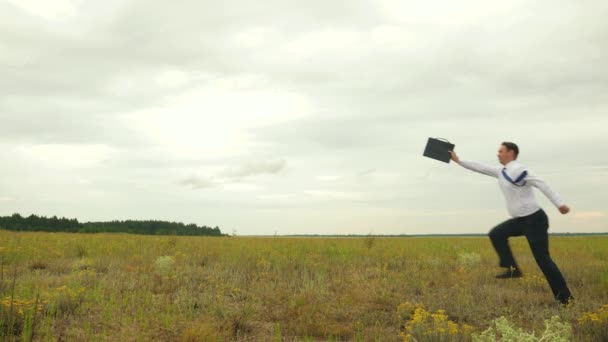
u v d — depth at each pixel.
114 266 10.16
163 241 18.64
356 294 7.02
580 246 18.75
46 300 5.98
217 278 8.62
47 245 15.06
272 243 18.70
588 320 5.26
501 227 7.32
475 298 7.01
